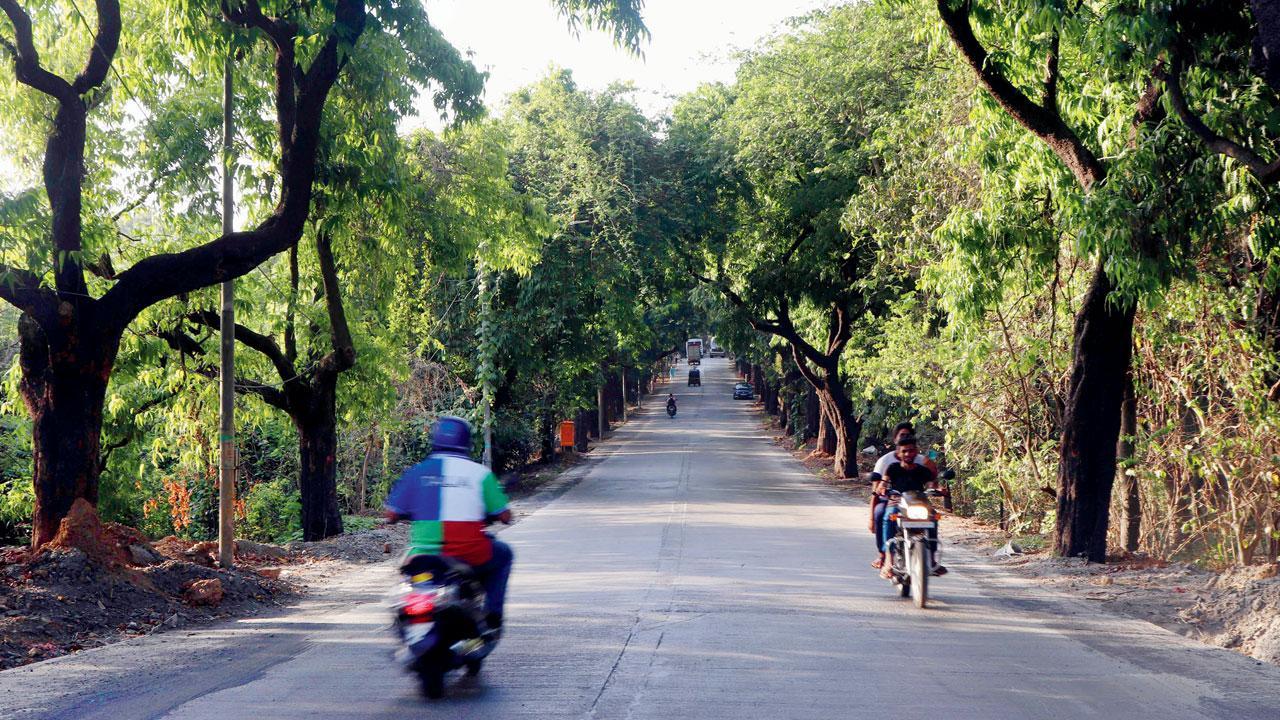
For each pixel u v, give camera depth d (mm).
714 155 40031
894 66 31781
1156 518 19469
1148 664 9375
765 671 8852
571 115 39531
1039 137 16219
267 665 9477
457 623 8055
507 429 42312
